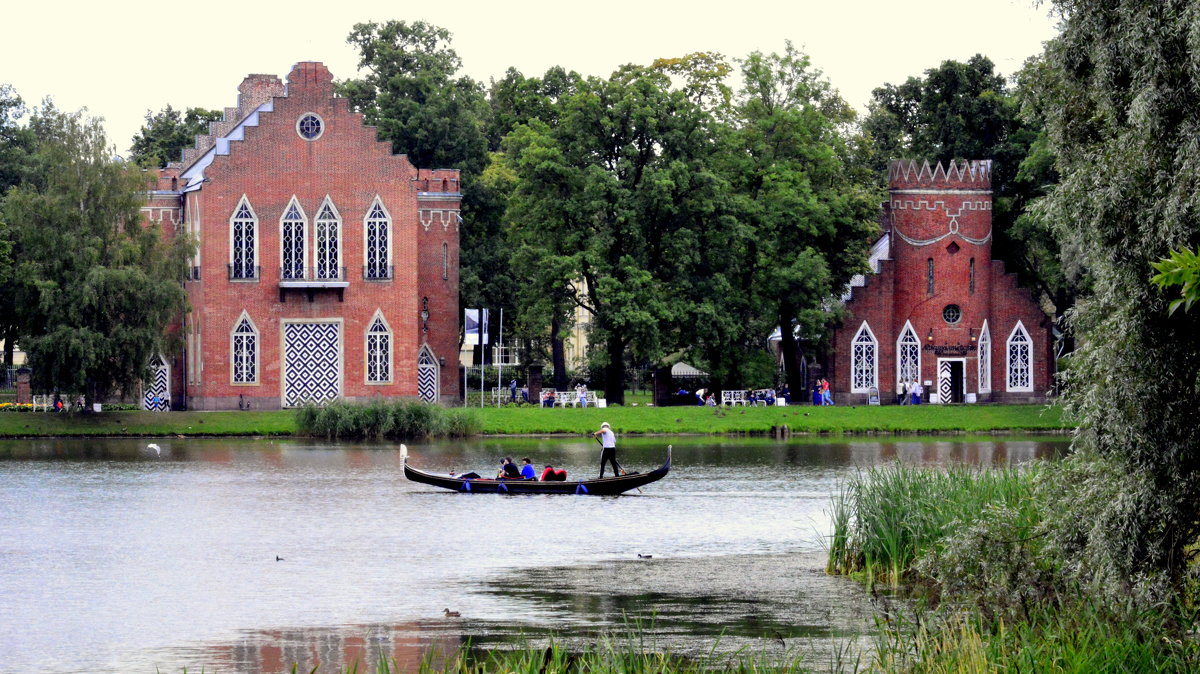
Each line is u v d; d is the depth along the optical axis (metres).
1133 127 52.94
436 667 56.72
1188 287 37.44
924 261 197.25
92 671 56.88
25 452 147.62
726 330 185.62
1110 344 52.25
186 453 147.00
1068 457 57.12
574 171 184.88
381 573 77.25
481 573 77.25
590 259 180.38
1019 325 199.12
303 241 186.88
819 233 192.50
